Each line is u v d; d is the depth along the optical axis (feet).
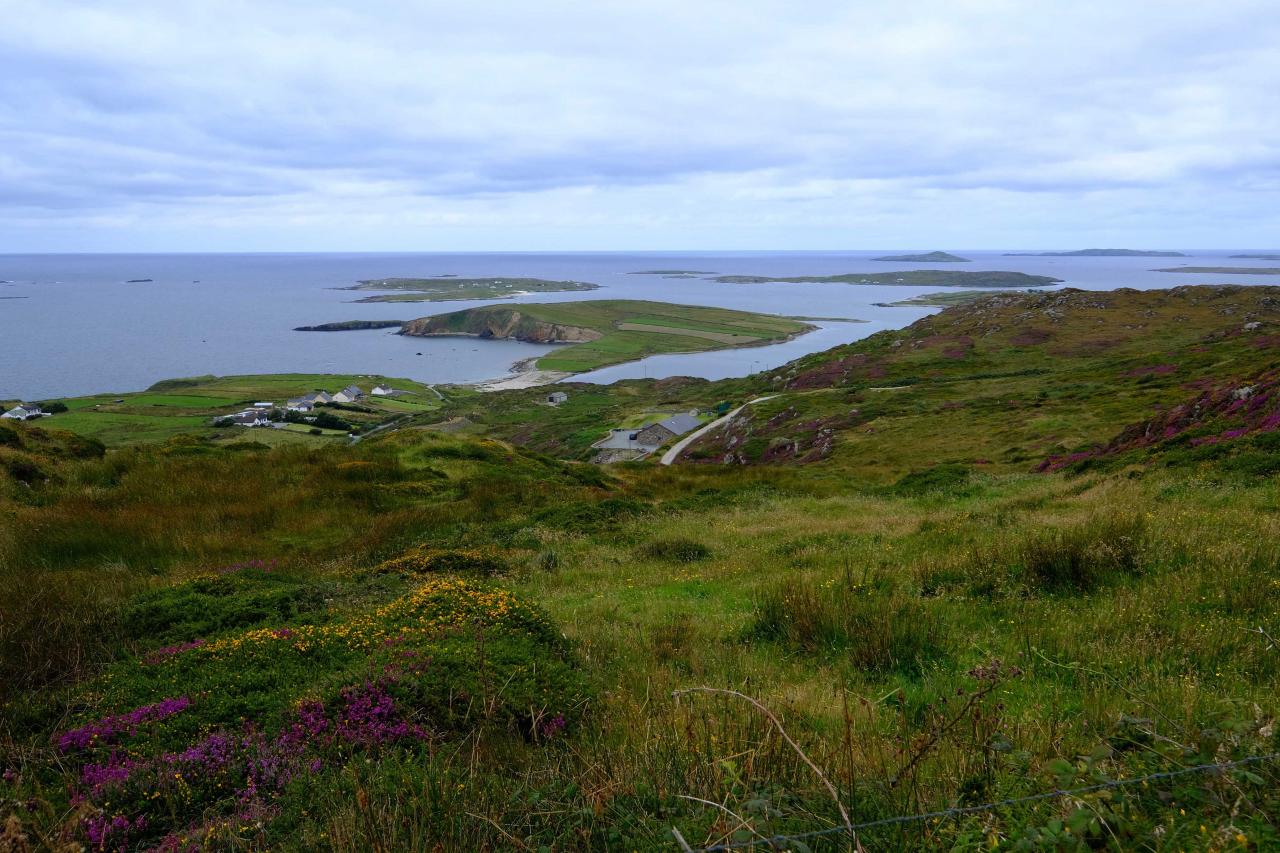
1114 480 71.05
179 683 22.70
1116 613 24.26
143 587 36.47
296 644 25.52
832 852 10.27
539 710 19.65
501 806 13.21
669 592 40.24
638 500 86.94
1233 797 9.92
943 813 9.85
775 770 13.04
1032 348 319.27
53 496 63.67
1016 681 19.71
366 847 12.27
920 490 98.89
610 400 451.12
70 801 15.48
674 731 15.15
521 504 76.69
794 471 136.56
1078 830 8.71
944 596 30.19
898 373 308.60
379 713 19.17
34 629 26.02
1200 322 324.60
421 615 28.48
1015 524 49.16
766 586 35.94
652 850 11.09
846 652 24.47
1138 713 15.01
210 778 16.88
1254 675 18.29
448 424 388.16
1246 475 55.98
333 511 65.62
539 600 39.73
